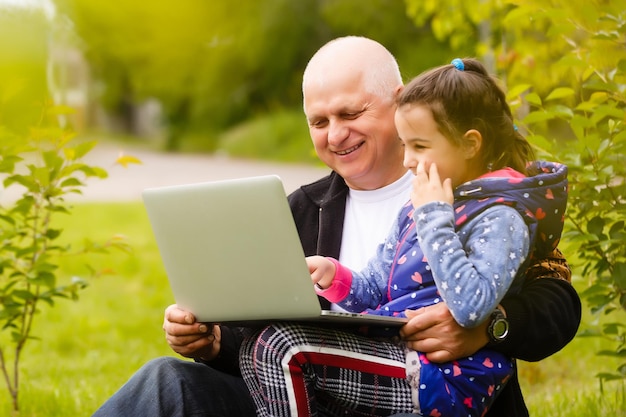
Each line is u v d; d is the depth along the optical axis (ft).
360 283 11.98
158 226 11.09
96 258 39.81
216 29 97.91
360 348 10.68
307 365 10.50
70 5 88.22
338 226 13.46
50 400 19.95
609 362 21.80
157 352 26.23
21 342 18.92
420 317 10.72
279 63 97.55
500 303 11.05
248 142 90.33
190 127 104.53
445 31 27.94
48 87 66.13
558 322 11.37
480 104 11.19
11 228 18.57
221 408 11.50
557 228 11.30
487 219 10.67
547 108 16.15
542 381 21.15
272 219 10.20
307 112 13.38
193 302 11.33
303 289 10.21
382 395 10.63
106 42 97.14
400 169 13.32
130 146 107.65
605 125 15.33
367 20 83.05
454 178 11.27
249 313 10.78
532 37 20.35
